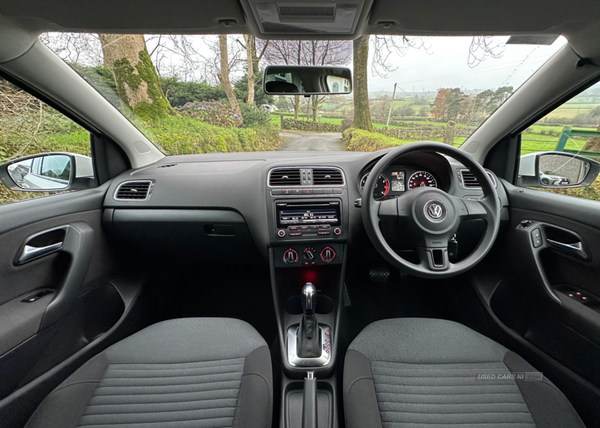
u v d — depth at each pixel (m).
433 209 1.23
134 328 1.67
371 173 1.25
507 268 1.58
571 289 1.26
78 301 1.36
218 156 2.07
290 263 1.62
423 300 2.14
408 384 0.98
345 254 1.63
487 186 1.27
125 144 1.77
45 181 1.58
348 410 0.93
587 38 1.14
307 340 1.39
